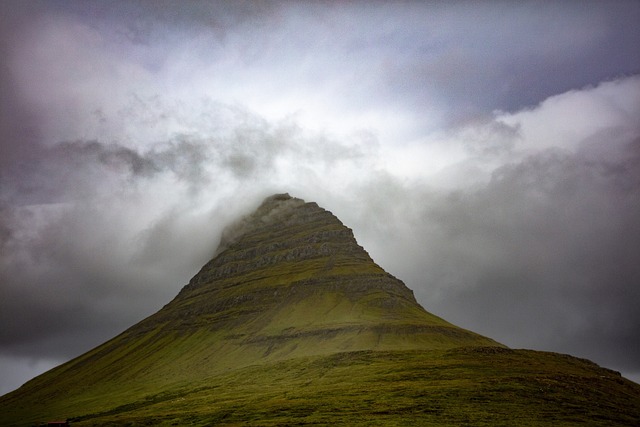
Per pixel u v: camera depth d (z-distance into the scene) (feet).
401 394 619.67
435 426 500.74
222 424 573.33
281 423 543.39
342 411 573.33
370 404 590.55
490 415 533.14
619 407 580.71
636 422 536.01
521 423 508.94
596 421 525.75
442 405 570.05
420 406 569.64
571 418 530.27
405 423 513.45
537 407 561.84
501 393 603.67
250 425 545.03
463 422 512.63
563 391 616.80
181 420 623.77
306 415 572.10
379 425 510.58
